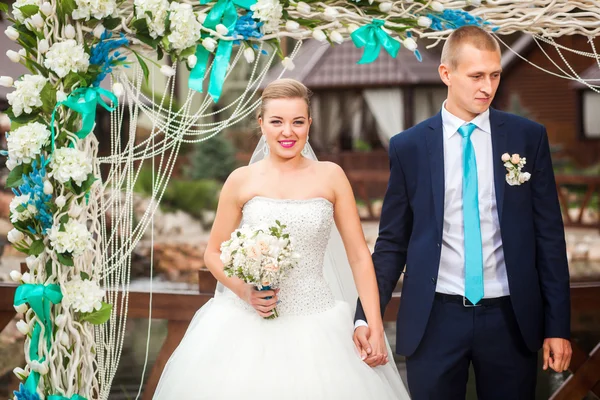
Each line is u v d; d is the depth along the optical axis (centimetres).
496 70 277
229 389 277
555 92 2309
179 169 1802
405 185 300
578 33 288
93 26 257
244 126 2106
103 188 277
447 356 288
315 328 290
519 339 290
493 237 288
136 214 1288
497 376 292
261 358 283
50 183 253
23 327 259
